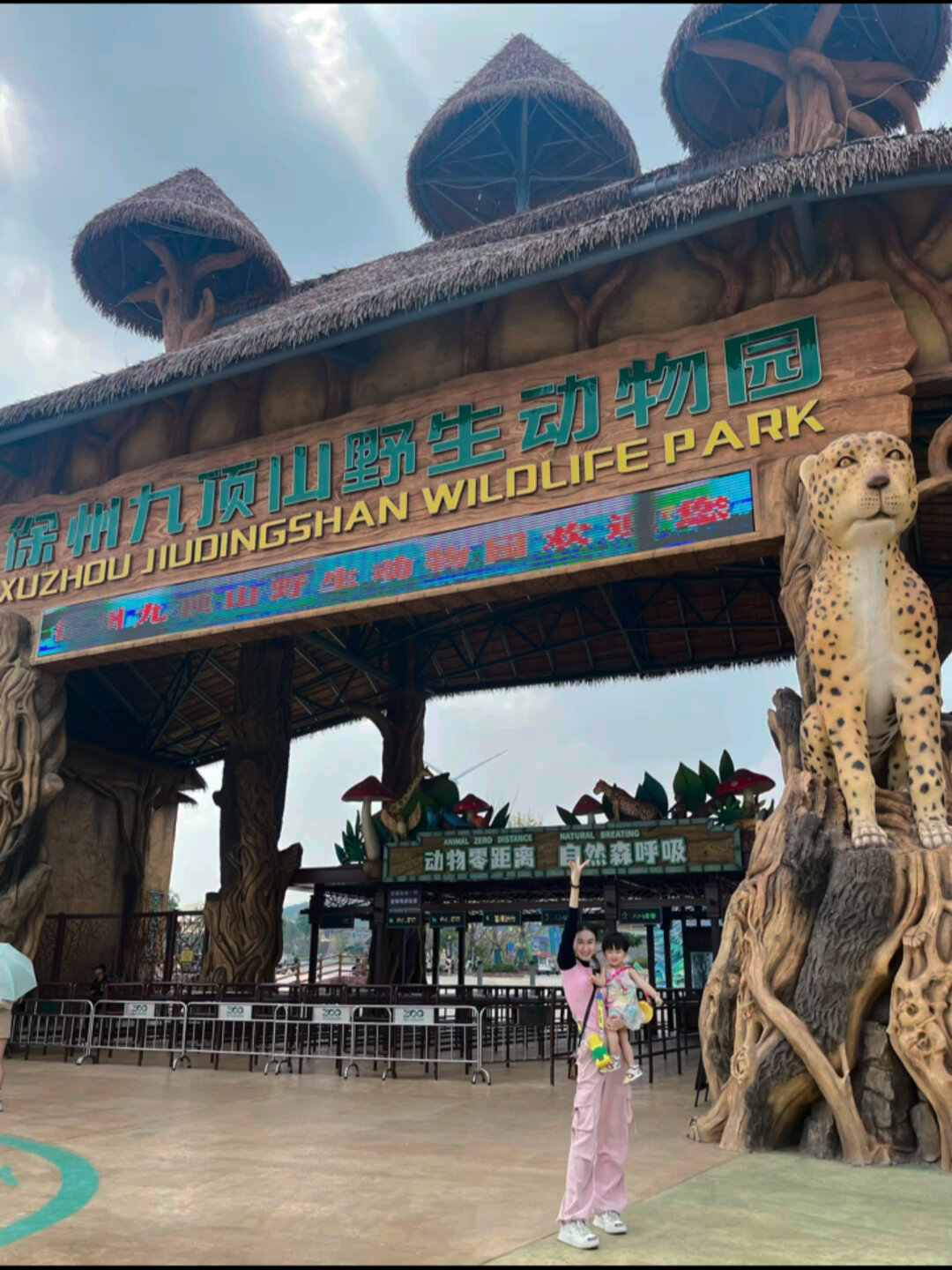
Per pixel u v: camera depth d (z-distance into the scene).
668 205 8.47
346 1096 8.62
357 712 17.41
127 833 19.62
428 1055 11.47
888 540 7.02
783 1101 6.20
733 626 16.55
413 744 17.42
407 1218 4.41
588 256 8.97
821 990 6.23
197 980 17.16
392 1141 6.39
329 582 10.41
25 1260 3.77
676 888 13.66
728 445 8.66
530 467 9.58
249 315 17.09
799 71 10.50
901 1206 4.66
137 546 11.99
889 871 6.30
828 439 8.22
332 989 12.60
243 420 11.92
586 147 18.42
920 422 10.52
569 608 17.03
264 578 10.87
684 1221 4.37
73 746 18.47
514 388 9.92
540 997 12.34
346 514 10.53
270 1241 4.04
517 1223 4.31
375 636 18.77
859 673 7.01
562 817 13.55
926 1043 5.75
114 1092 8.91
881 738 7.27
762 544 8.37
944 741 7.34
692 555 8.63
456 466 10.00
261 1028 13.45
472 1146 6.24
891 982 6.20
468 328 10.57
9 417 12.38
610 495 9.09
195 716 20.34
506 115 18.14
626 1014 4.23
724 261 9.34
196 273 17.28
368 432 10.66
